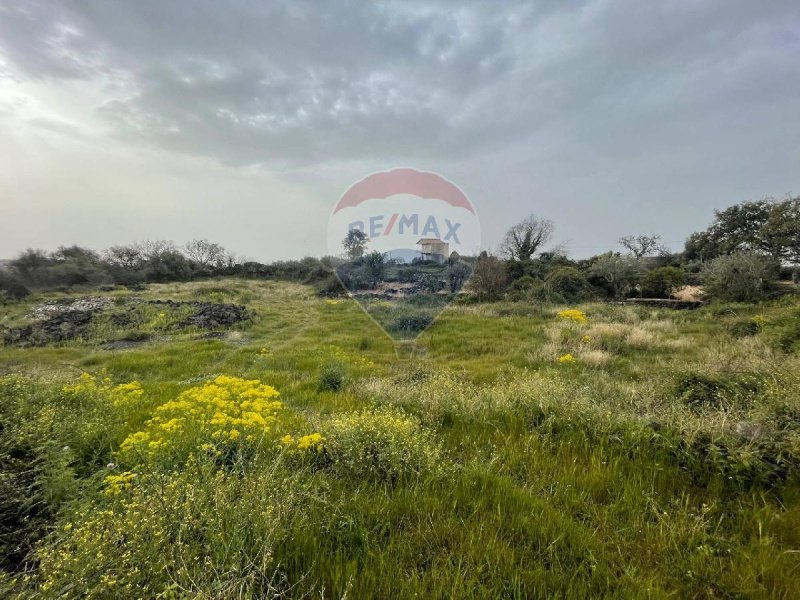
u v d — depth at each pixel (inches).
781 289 567.8
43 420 118.6
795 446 99.5
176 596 58.5
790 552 73.7
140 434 104.7
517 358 300.2
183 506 74.7
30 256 999.6
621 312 511.5
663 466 106.0
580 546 76.0
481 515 86.7
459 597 63.0
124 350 389.1
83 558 59.9
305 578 66.5
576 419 138.6
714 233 1018.7
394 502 91.1
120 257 1272.1
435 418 152.8
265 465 100.0
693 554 73.9
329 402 185.8
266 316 623.8
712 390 151.3
